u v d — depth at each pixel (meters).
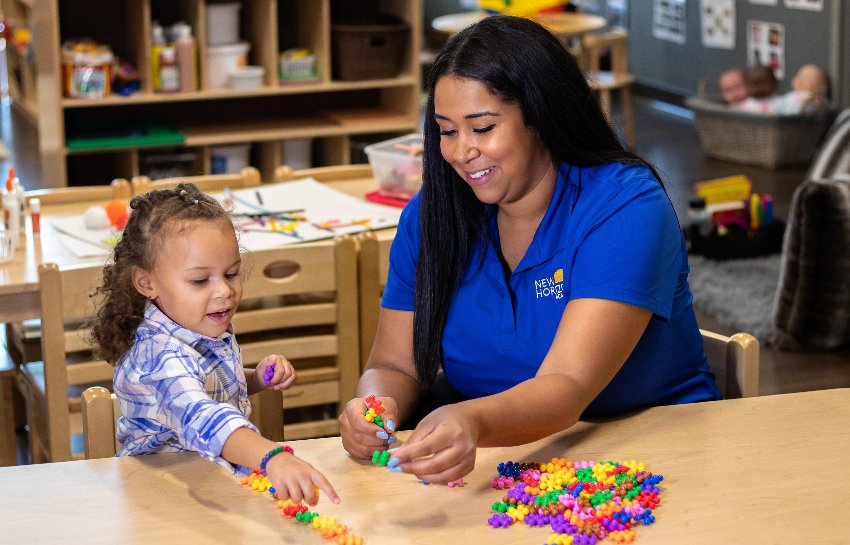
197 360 1.56
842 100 6.24
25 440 3.18
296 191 3.10
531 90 1.63
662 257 1.67
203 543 1.32
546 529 1.36
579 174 1.73
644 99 7.98
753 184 5.88
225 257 1.57
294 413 2.90
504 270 1.80
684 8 7.38
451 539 1.33
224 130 4.61
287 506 1.39
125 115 4.69
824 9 6.22
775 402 1.70
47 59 4.25
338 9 4.87
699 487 1.44
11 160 6.20
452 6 8.84
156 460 1.53
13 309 2.42
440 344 1.85
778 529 1.34
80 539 1.33
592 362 1.58
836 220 3.76
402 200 3.06
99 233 2.72
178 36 4.40
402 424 1.83
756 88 6.38
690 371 1.84
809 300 3.83
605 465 1.49
